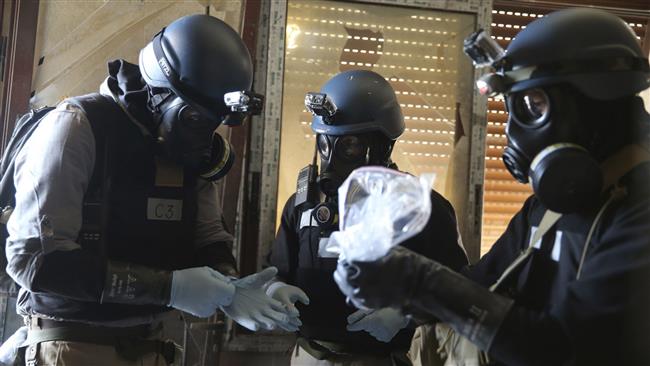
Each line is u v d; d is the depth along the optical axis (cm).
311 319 180
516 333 91
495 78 102
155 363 159
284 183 232
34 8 216
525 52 100
